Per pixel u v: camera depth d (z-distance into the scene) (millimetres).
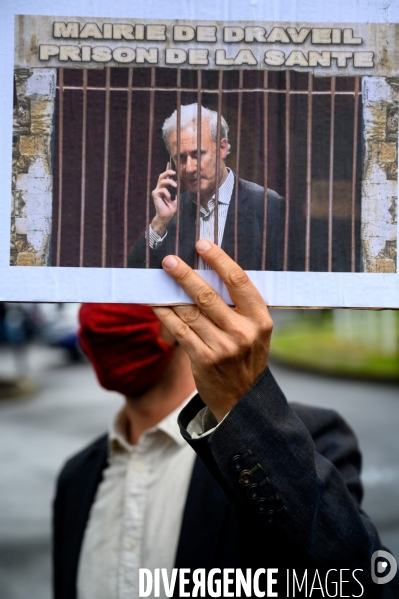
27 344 23828
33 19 1058
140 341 1600
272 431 1071
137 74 1058
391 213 1051
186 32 1059
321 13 1059
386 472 7668
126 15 1059
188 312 1039
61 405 12961
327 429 1589
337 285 1048
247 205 1052
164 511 1559
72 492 1808
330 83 1057
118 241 1050
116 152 1056
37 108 1055
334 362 17328
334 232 1052
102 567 1621
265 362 1074
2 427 10781
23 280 1046
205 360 1032
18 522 6230
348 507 1177
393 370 15734
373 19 1059
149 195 1053
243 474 1063
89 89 1057
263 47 1059
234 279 1013
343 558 1139
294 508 1079
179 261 1025
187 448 1593
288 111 1057
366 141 1055
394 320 20422
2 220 1049
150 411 1662
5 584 4891
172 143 1054
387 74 1057
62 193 1052
